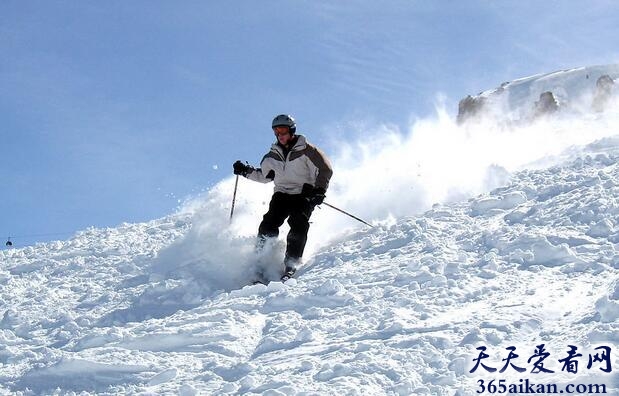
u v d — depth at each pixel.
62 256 9.45
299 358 5.10
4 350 6.08
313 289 6.33
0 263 9.69
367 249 7.54
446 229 7.48
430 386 4.45
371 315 5.65
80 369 5.38
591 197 7.25
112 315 6.82
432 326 5.20
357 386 4.50
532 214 7.28
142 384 5.10
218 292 7.11
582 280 5.62
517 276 5.94
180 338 5.73
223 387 4.78
